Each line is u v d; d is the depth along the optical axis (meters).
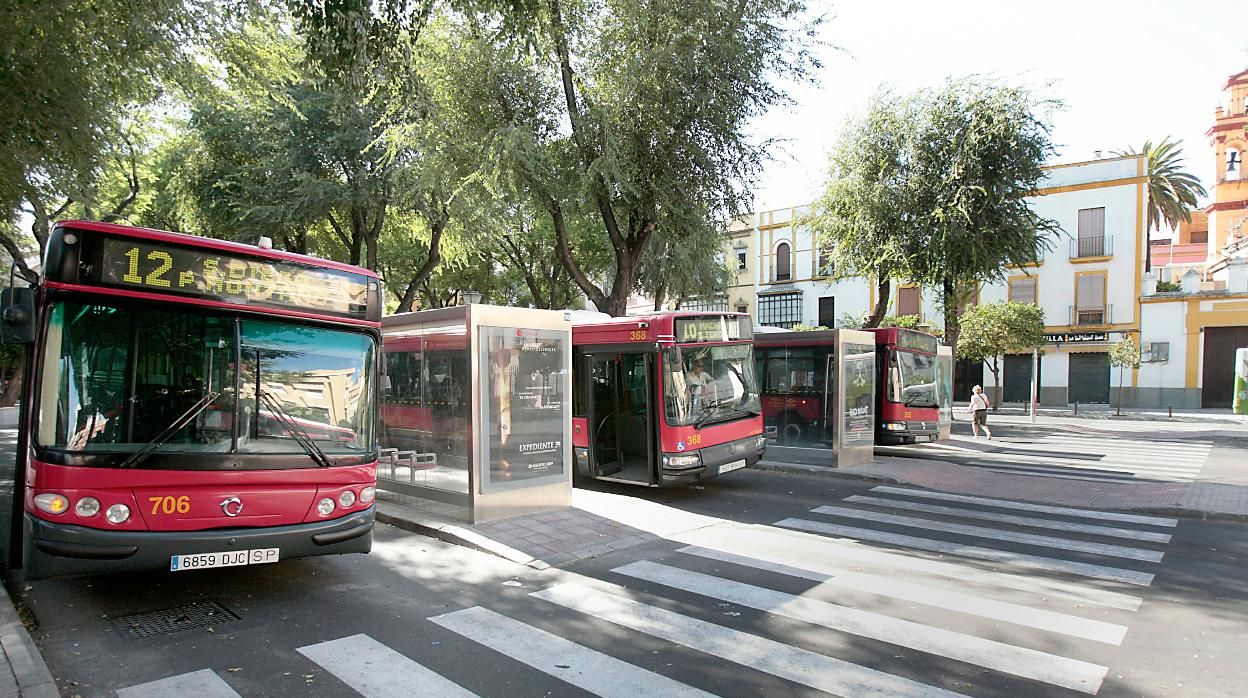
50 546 4.73
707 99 13.27
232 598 5.79
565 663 4.56
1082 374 34.84
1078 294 34.72
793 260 42.03
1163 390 32.94
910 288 38.00
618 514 9.14
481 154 13.77
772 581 6.40
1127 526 8.77
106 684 4.19
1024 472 13.64
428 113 12.06
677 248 20.98
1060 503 10.20
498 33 11.26
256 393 5.51
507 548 7.31
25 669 4.18
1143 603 5.82
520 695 4.10
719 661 4.61
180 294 5.29
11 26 8.92
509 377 8.74
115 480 4.88
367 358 6.20
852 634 5.09
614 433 11.62
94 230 5.05
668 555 7.33
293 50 11.89
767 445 15.11
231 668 4.43
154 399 5.13
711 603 5.78
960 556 7.32
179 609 5.50
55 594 5.77
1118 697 4.10
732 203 14.88
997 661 4.61
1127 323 33.69
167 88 12.45
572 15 13.20
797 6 13.71
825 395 14.48
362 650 4.75
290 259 5.80
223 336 5.45
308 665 4.49
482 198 14.71
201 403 5.26
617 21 13.35
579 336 11.71
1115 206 34.00
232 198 19.42
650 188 13.97
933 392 17.11
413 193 15.81
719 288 27.77
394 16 8.83
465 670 4.44
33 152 10.77
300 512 5.58
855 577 6.52
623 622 5.33
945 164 21.64
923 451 17.12
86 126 11.12
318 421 5.80
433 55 13.78
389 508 9.22
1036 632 5.14
